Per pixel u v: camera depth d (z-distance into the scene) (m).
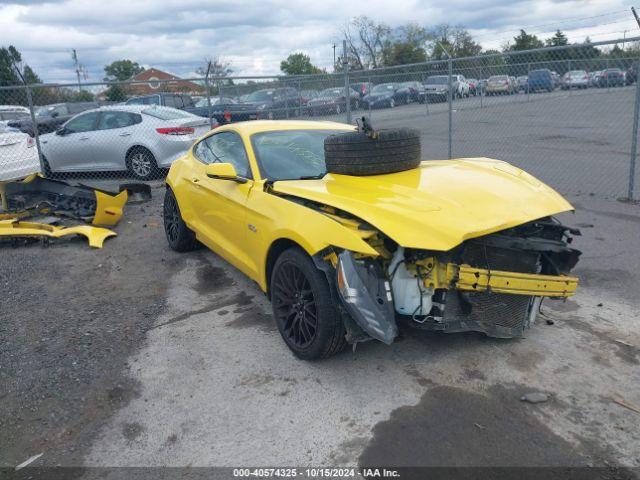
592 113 19.14
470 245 3.44
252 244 4.31
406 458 2.82
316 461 2.83
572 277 3.54
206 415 3.26
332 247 3.41
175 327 4.44
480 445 2.90
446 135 16.50
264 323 4.45
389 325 3.27
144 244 6.80
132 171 10.85
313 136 5.07
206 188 5.17
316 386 3.49
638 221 6.76
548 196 3.86
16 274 5.79
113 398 3.47
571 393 3.32
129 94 13.44
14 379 3.71
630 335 3.99
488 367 3.63
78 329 4.45
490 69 12.00
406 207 3.40
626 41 7.42
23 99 9.96
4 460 2.94
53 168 11.26
